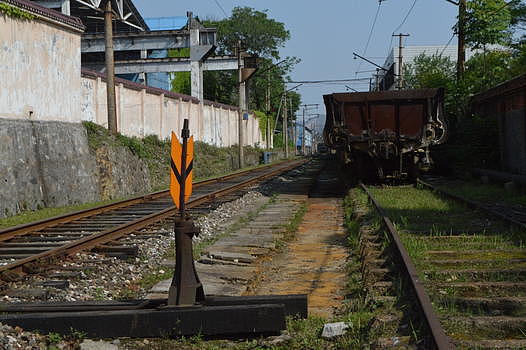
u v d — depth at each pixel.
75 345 5.32
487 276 7.20
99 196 22.55
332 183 28.23
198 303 5.79
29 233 12.01
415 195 17.52
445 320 5.36
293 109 114.62
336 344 5.18
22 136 18.23
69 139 21.22
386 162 21.69
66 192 20.16
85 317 5.51
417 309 5.52
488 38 29.14
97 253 9.77
